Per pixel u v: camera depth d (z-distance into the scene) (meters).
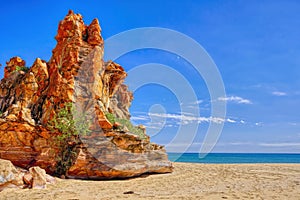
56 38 18.69
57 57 17.81
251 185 14.30
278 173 19.45
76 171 14.91
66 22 18.34
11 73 18.52
